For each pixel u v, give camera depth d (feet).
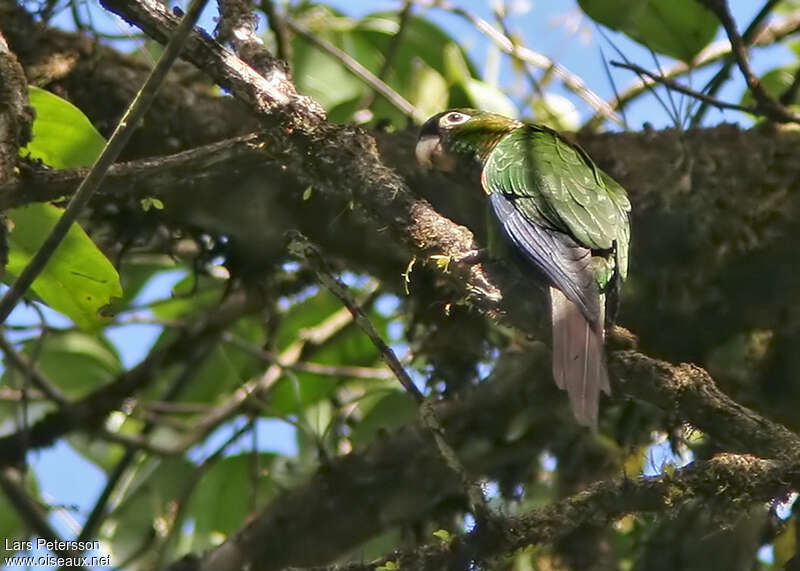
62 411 36.70
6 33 32.17
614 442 36.17
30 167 23.13
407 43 37.99
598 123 37.65
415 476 35.53
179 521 36.37
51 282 27.37
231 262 35.63
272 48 37.73
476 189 33.27
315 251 23.95
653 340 35.65
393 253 34.42
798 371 35.24
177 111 32.76
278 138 23.98
